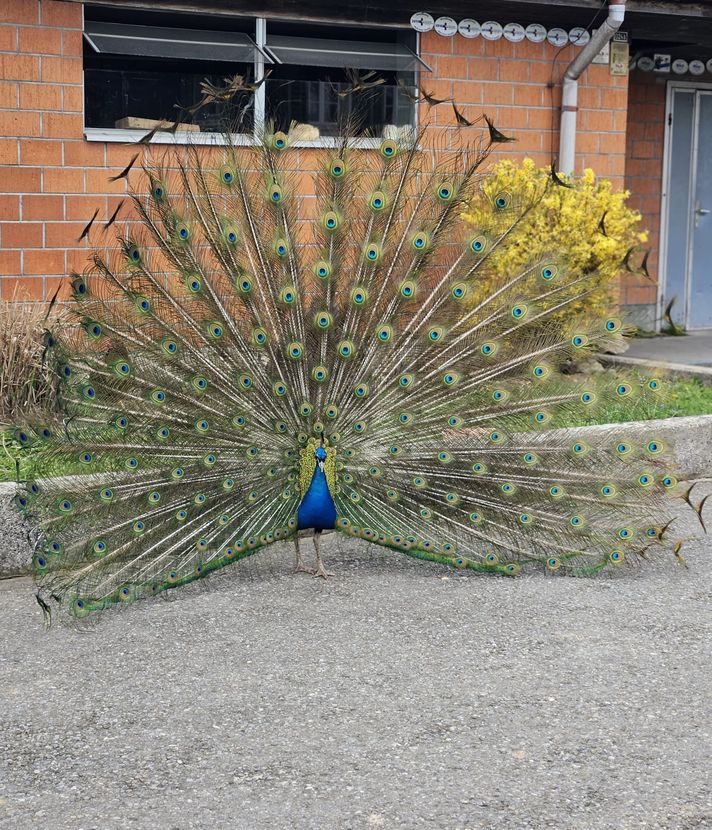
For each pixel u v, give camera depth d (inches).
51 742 159.6
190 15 366.6
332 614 211.0
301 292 223.9
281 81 381.1
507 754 156.6
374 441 224.1
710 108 528.1
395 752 157.1
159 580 210.5
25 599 218.1
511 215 243.3
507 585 227.6
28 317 300.7
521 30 410.9
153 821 138.9
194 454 216.1
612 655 191.8
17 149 344.5
